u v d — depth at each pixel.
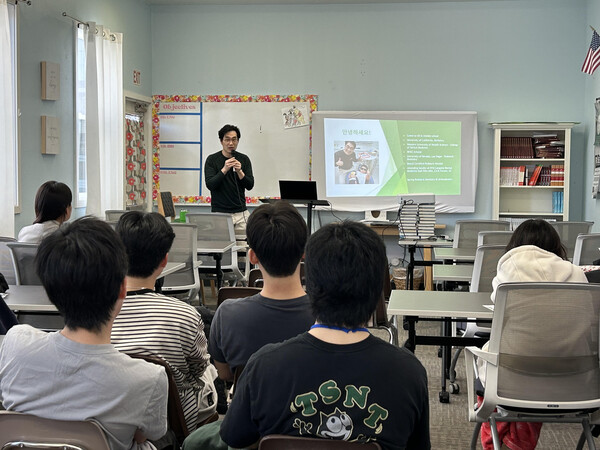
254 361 1.38
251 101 8.69
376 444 1.29
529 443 2.61
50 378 1.43
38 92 6.09
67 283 1.39
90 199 6.77
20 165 5.79
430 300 3.06
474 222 5.41
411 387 1.35
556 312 2.20
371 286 1.35
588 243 4.52
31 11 5.94
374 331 5.64
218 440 1.79
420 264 6.07
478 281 3.65
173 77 8.79
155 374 1.49
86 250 1.39
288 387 1.33
